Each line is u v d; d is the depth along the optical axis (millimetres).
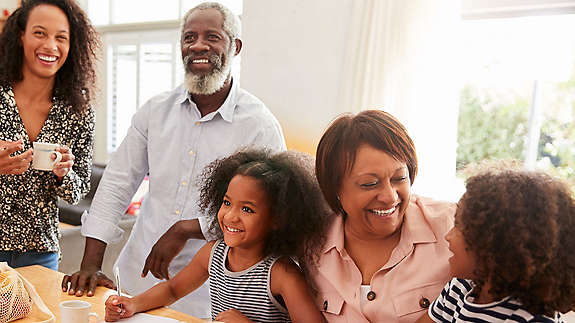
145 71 5023
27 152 1671
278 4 3285
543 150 2719
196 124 1862
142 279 1939
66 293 1532
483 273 985
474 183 1025
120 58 5258
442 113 2639
